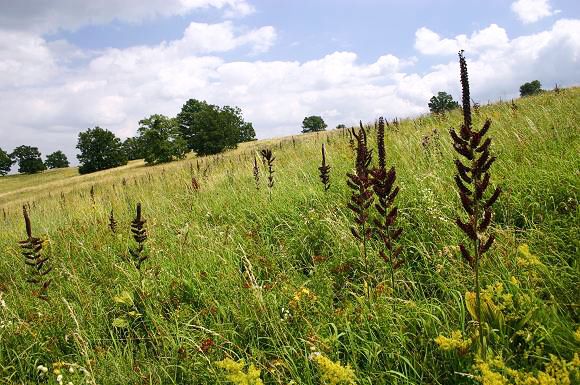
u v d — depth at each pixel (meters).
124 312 4.70
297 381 2.96
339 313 3.59
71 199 14.76
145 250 6.15
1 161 123.75
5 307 4.68
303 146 14.22
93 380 3.27
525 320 2.68
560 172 4.87
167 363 3.54
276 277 4.51
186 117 94.25
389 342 3.06
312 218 5.70
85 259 6.50
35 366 3.93
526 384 2.13
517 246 3.74
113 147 96.75
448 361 2.82
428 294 3.84
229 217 7.09
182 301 4.68
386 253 4.48
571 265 3.50
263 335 3.76
